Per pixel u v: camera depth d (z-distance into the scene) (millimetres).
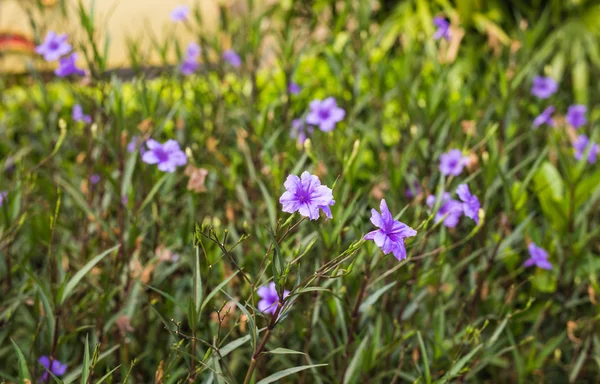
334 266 797
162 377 865
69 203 1298
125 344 1008
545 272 1165
